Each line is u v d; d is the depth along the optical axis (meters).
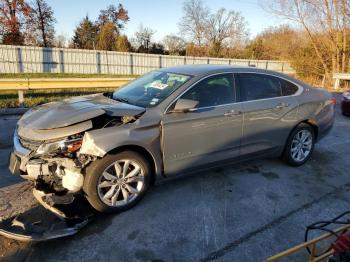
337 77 17.31
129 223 3.19
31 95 9.95
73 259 2.66
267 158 4.75
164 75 4.23
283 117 4.51
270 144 4.51
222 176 4.40
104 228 3.09
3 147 5.40
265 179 4.38
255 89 4.32
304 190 4.10
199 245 2.89
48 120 3.19
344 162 5.21
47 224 3.00
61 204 3.23
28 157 3.17
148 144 3.37
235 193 3.92
